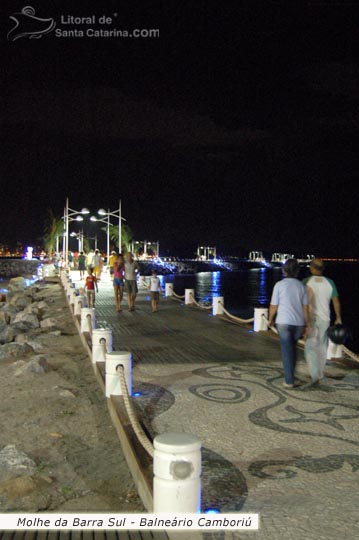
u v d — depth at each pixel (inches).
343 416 291.0
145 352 480.1
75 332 698.2
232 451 239.6
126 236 2908.5
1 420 310.2
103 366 403.2
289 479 210.4
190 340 548.7
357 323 1765.5
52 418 313.0
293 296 341.4
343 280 5634.8
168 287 1101.7
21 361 454.6
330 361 426.6
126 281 812.6
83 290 1067.9
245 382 366.9
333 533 170.6
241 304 2330.2
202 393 337.4
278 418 287.1
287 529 173.0
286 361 346.9
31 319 794.8
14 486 215.8
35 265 3299.7
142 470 210.7
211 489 200.8
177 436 175.6
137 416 287.6
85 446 268.8
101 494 215.5
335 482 207.8
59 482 226.8
